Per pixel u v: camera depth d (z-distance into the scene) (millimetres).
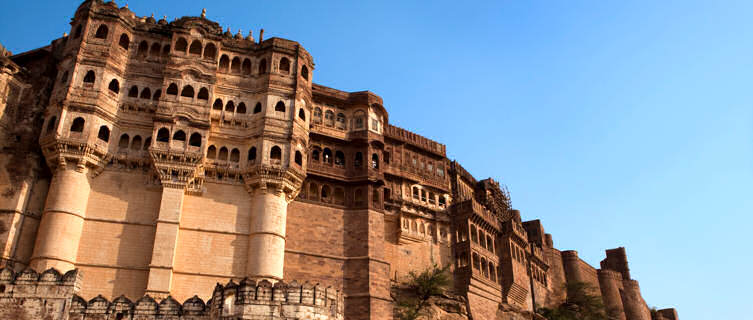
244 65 57406
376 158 63250
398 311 57688
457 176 75812
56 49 54656
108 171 49531
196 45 55188
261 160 52156
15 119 50312
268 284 31734
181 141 50594
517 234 76875
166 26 56844
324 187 60438
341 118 64188
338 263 56750
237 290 31562
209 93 53250
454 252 68625
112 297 45562
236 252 49906
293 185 53312
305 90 57812
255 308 30891
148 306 32969
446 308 62125
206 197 51125
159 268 46062
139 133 51438
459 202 71188
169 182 49156
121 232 47812
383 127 67625
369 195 60125
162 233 47281
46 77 53094
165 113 51156
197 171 50719
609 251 113000
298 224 56719
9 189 47562
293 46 58531
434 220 68812
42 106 51719
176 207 48500
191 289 47500
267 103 54719
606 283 102562
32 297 32062
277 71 56656
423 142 71812
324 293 32906
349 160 62094
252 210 51625
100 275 46094
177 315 32812
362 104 64562
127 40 54562
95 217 47719
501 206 83875
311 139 61000
